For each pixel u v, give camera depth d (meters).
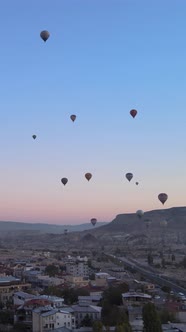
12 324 176.38
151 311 138.88
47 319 160.50
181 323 160.12
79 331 153.12
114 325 159.62
